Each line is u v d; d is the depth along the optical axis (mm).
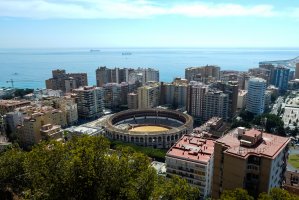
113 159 81938
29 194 85688
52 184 77750
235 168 105875
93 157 78750
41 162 81062
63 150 84375
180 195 83688
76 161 75062
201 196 153500
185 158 154625
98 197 77250
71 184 76500
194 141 176750
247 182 107062
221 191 114688
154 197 81875
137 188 81125
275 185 111312
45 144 88438
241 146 110312
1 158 123375
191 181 155125
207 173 152375
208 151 162250
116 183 79625
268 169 101875
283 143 113688
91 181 74500
